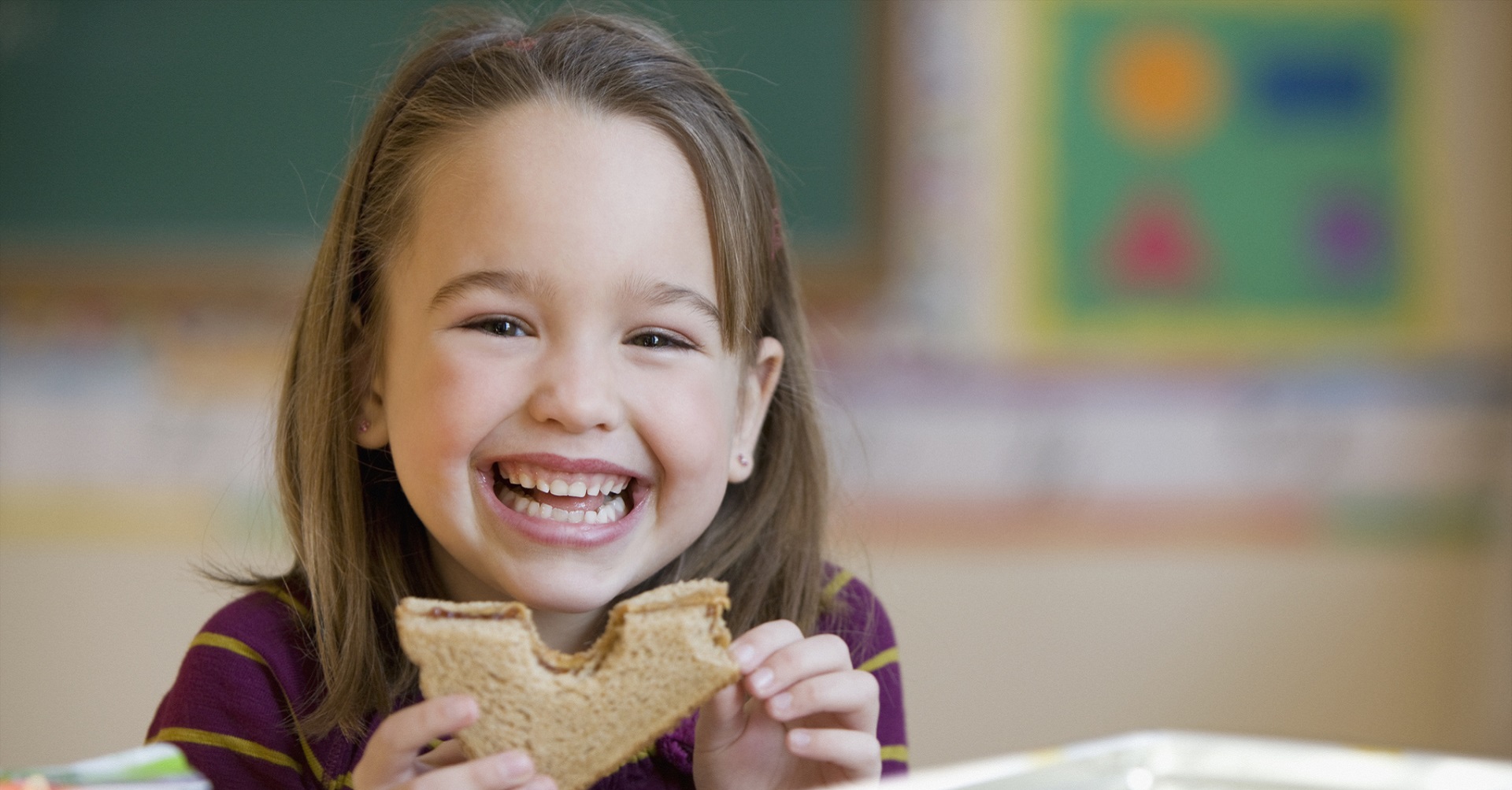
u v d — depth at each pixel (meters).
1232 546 2.91
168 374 2.83
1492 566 2.90
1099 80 2.90
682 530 1.05
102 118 2.84
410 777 0.87
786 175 2.84
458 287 1.00
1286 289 2.92
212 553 2.80
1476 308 2.92
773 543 1.26
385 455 1.16
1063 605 2.89
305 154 2.86
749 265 1.13
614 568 1.01
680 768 1.10
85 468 2.82
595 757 0.89
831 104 2.85
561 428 0.98
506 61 1.09
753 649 0.95
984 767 0.87
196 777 0.71
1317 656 2.91
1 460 2.80
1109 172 2.90
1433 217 2.92
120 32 2.84
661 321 1.01
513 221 0.99
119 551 2.82
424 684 0.88
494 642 0.87
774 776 1.01
